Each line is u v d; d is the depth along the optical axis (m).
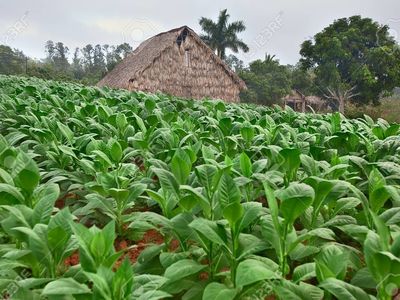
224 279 2.50
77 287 1.82
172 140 4.70
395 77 25.06
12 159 3.71
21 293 2.06
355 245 3.27
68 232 2.25
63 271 2.65
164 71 27.50
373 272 1.93
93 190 3.51
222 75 30.34
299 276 2.25
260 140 5.04
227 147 4.98
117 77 29.98
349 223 2.99
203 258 2.78
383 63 24.94
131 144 5.41
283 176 3.66
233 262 2.31
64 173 3.98
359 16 26.61
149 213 2.67
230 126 5.70
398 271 1.82
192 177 3.21
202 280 2.55
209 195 2.80
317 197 2.87
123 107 7.86
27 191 2.92
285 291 2.00
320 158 4.51
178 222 2.55
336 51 25.27
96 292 1.76
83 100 8.78
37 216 2.42
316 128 6.20
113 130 5.62
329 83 26.14
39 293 2.17
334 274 2.10
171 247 3.30
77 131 6.31
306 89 30.66
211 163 3.19
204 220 2.28
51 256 2.22
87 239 2.01
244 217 2.32
